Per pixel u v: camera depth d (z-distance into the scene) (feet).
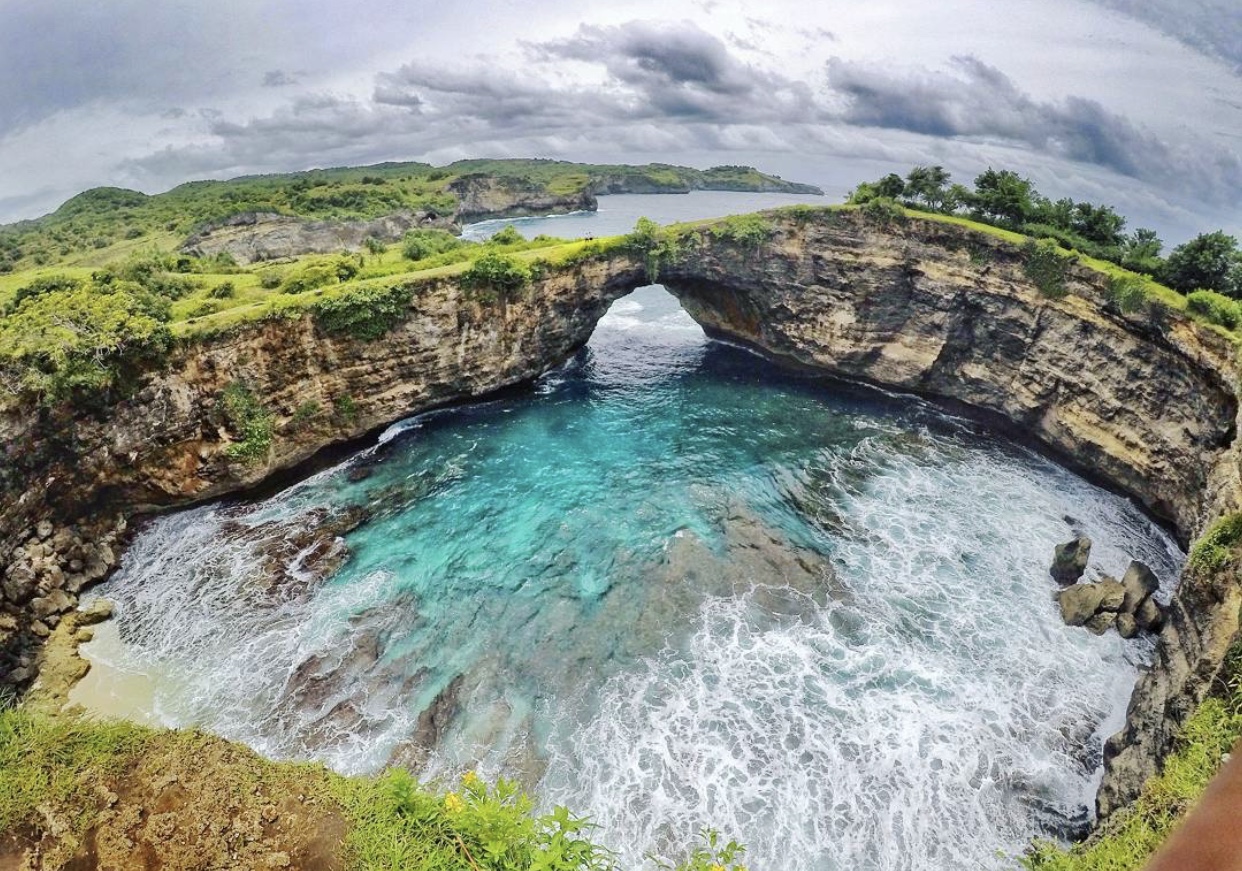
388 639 101.40
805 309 195.11
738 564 116.57
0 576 101.76
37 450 108.17
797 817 78.28
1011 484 147.54
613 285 198.49
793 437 164.14
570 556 119.34
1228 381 114.83
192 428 130.93
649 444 159.84
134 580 115.75
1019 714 92.43
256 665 97.55
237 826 46.34
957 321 172.76
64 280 162.91
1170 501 129.90
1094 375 145.89
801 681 95.71
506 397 186.60
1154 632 105.29
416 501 136.98
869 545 124.77
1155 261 143.84
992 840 77.36
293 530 127.54
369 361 154.92
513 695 92.32
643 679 95.20
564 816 45.32
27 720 52.39
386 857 44.14
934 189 183.11
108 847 45.24
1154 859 8.77
